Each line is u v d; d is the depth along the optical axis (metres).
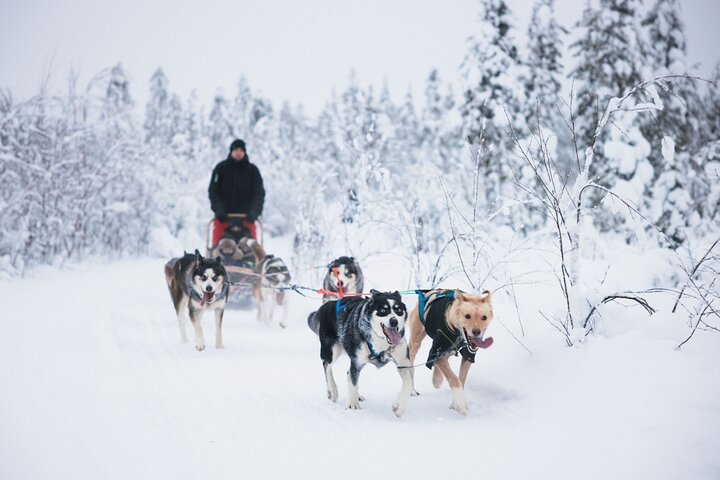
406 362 4.36
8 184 12.90
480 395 4.73
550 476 3.09
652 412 3.65
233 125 37.38
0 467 3.15
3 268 11.63
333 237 10.38
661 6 15.92
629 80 15.33
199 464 3.29
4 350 5.80
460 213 6.27
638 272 7.39
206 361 5.97
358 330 4.41
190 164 24.09
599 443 3.46
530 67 18.30
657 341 4.39
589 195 14.46
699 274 4.98
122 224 17.23
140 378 5.14
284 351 6.55
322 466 3.29
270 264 8.24
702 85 17.14
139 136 19.33
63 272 12.98
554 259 7.86
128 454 3.41
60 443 3.53
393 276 8.91
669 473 3.01
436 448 3.57
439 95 33.34
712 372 3.87
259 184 10.27
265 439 3.74
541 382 4.50
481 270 6.38
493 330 5.65
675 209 13.84
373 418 4.23
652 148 14.88
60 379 4.91
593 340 4.70
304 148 32.59
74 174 14.84
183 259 6.93
